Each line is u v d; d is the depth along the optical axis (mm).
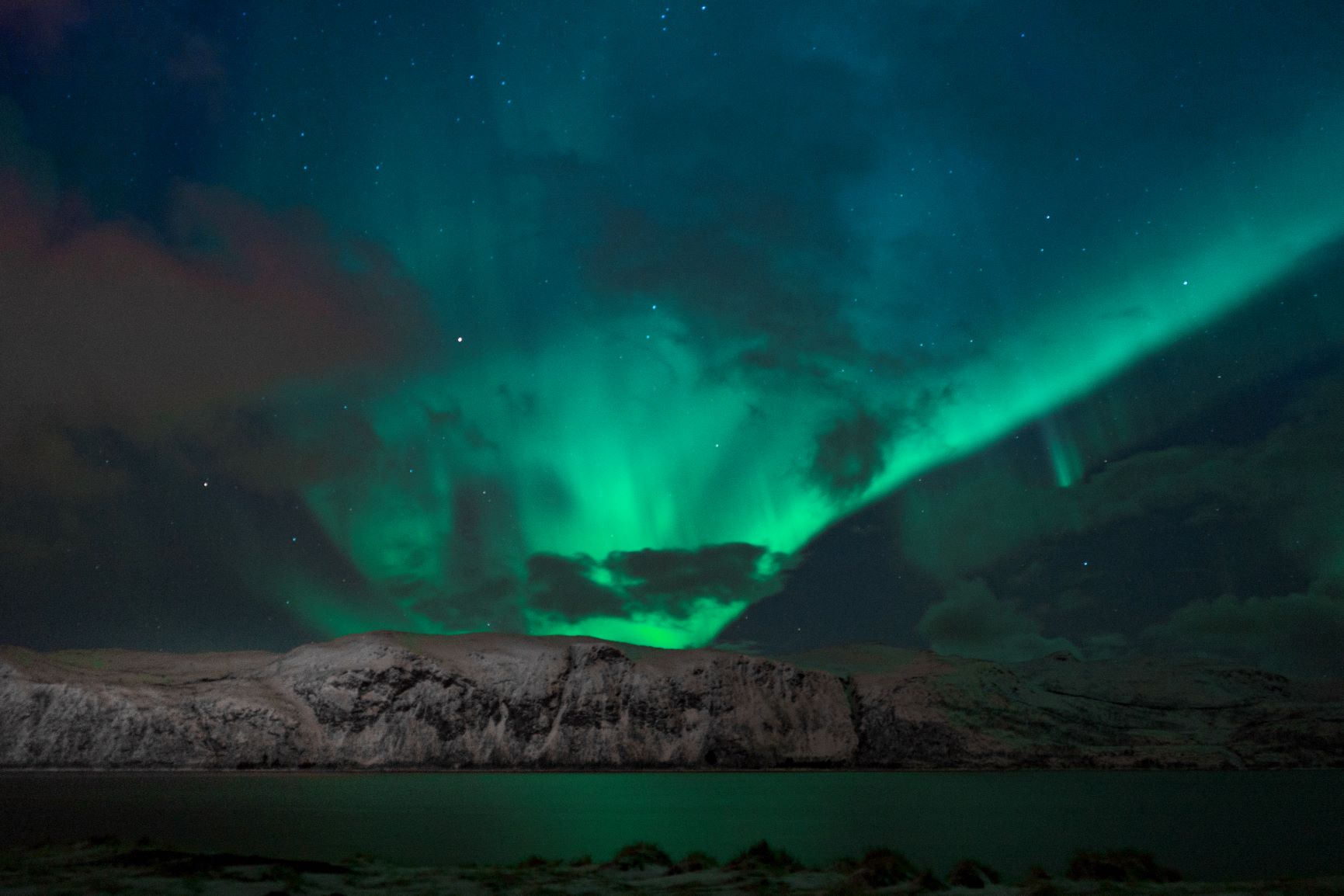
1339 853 42750
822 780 133000
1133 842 47000
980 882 21750
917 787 113438
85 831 46906
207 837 44656
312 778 123938
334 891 19609
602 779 131625
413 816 61312
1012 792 101938
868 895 19766
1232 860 39344
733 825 57219
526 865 26609
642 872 24766
